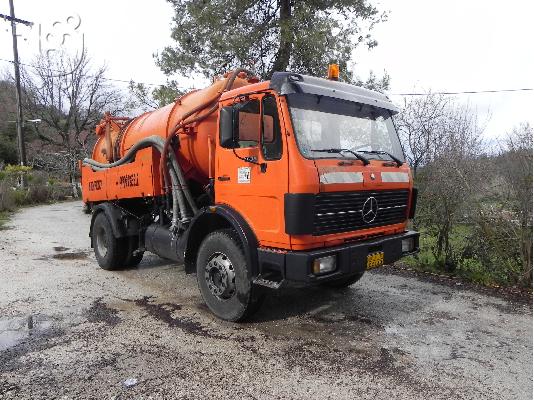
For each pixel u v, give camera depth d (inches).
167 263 301.6
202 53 549.6
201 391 128.7
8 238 411.5
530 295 221.1
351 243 174.1
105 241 281.6
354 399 124.7
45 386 131.1
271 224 166.7
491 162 271.0
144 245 263.3
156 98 555.5
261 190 168.7
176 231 223.1
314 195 157.2
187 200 222.7
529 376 138.3
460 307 205.5
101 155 316.5
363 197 176.7
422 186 291.3
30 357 150.8
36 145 1357.0
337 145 174.1
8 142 1326.3
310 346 161.3
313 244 161.0
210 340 166.4
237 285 178.7
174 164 221.6
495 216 237.1
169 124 233.8
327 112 173.8
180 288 239.0
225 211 180.9
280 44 517.7
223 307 185.9
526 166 225.8
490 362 148.2
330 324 184.1
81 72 1212.5
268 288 178.7
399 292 229.9
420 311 200.1
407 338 168.9
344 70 500.1
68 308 203.8
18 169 904.9
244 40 513.3
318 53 485.4
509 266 235.5
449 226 262.2
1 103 1252.5
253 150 171.9
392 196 192.2
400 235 193.2
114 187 276.5
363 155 183.8
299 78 166.2
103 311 199.9
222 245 184.7
